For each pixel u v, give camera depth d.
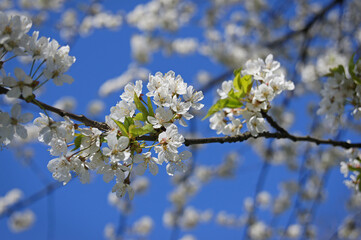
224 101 0.99
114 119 0.96
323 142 1.05
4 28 0.92
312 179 2.21
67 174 0.96
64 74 0.94
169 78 0.99
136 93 0.98
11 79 0.92
